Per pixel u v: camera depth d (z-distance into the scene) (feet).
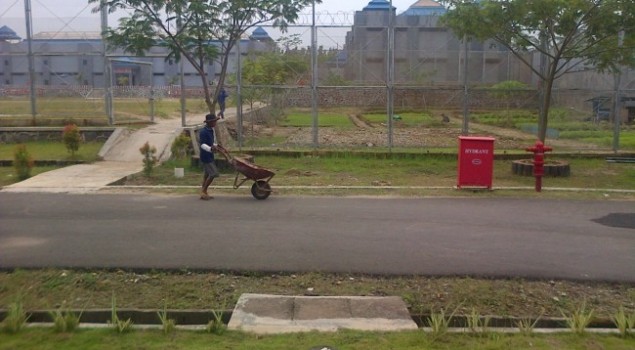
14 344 17.29
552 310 21.08
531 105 81.00
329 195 42.06
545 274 24.32
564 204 39.37
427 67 74.43
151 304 21.22
